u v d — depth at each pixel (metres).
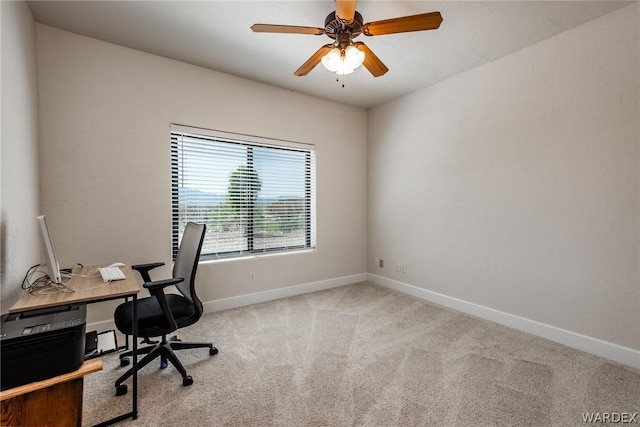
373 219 4.21
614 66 2.09
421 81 3.29
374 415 1.59
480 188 2.94
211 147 3.09
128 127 2.60
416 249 3.61
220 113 3.07
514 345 2.36
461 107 3.09
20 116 1.80
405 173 3.72
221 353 2.24
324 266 3.91
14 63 1.72
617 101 2.09
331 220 3.97
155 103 2.72
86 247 2.44
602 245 2.17
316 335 2.54
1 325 1.17
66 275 1.84
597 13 2.10
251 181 3.37
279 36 2.41
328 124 3.89
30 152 2.00
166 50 2.64
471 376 1.94
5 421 1.09
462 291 3.12
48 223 2.29
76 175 2.39
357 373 1.98
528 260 2.59
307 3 2.02
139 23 2.24
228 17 2.17
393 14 2.12
